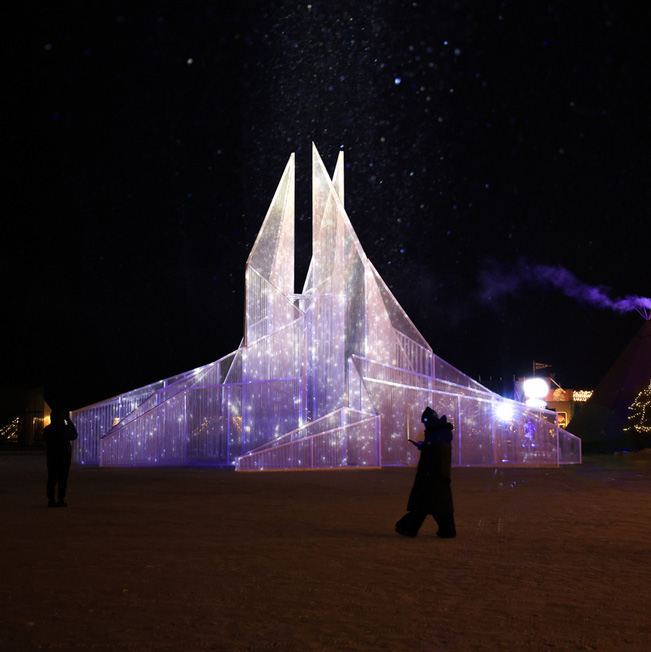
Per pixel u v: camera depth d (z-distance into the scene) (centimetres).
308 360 2689
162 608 582
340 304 2712
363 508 1291
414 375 2733
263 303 2750
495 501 1409
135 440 2686
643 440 3509
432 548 872
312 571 730
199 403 2816
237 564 766
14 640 496
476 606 589
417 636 505
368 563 775
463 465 2648
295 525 1070
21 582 677
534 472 2269
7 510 1264
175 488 1705
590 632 516
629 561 789
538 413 2783
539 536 970
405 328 2823
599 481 1903
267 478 2023
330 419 2498
